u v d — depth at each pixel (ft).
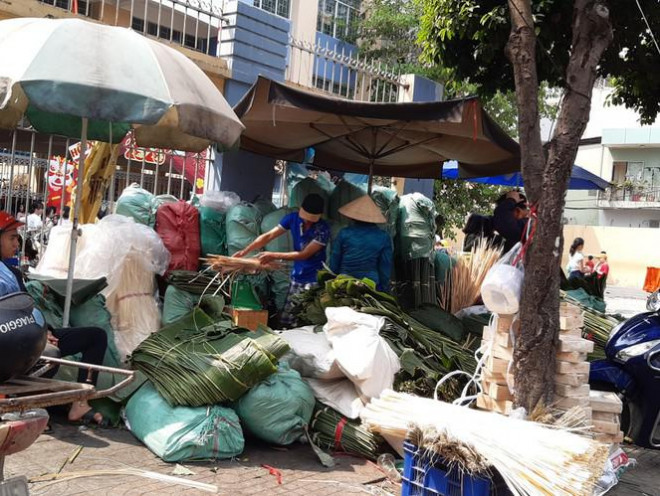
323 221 20.90
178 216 22.54
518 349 14.35
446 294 26.37
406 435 11.68
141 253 19.62
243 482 13.79
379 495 13.76
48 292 17.22
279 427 15.48
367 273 20.94
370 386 16.10
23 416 8.43
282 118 23.88
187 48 27.81
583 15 14.83
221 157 28.48
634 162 127.34
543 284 14.21
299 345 17.44
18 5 23.49
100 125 20.95
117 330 18.76
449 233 46.26
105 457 14.38
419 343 18.28
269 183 30.66
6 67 14.33
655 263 116.88
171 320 19.76
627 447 19.61
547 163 14.71
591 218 134.62
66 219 25.43
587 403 14.73
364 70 35.32
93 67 14.43
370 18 66.23
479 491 10.67
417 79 36.99
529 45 14.92
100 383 16.53
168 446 14.28
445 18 24.75
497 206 27.50
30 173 22.93
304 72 33.32
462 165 29.14
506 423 11.78
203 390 15.08
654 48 25.27
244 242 23.22
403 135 25.23
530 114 14.94
